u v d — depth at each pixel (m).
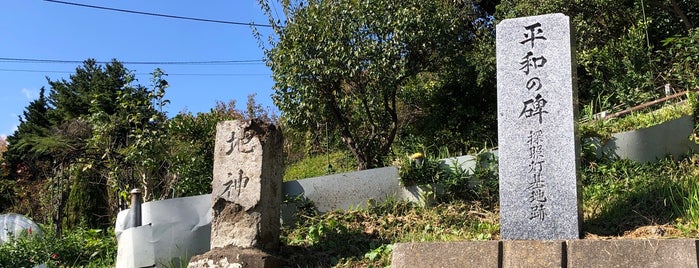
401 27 10.41
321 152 14.09
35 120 27.83
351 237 6.43
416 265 4.93
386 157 10.90
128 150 9.30
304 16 10.77
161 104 9.72
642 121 8.07
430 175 7.25
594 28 12.16
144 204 6.73
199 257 5.94
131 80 9.70
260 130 6.27
